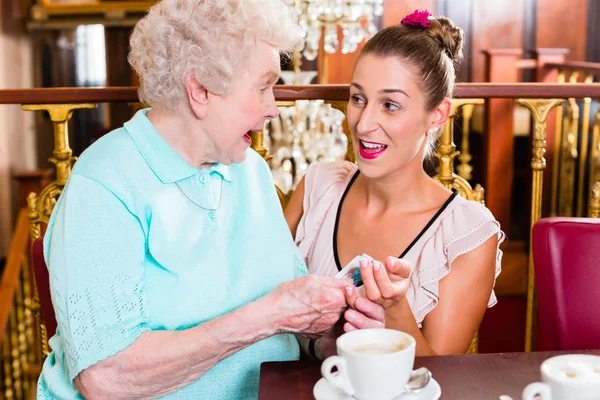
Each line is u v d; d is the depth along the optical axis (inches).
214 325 46.8
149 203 49.8
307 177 67.9
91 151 50.9
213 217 52.9
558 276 56.0
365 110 59.2
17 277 134.2
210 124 50.2
